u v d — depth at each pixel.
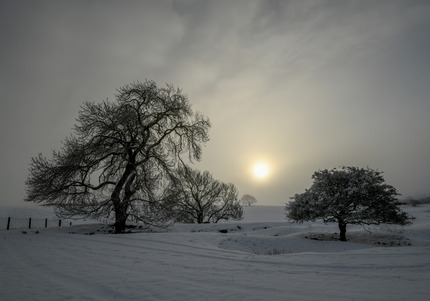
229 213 42.06
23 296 5.59
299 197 22.98
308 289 6.12
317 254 11.45
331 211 20.20
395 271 7.98
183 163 25.58
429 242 19.20
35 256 10.38
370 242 19.36
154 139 24.83
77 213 21.34
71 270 7.99
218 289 6.14
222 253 11.76
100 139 21.97
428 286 6.28
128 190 22.19
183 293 5.83
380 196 20.30
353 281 6.83
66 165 21.48
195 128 24.75
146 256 10.68
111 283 6.58
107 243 14.51
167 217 23.72
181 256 10.84
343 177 21.48
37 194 21.44
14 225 36.41
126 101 23.61
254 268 8.51
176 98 24.72
